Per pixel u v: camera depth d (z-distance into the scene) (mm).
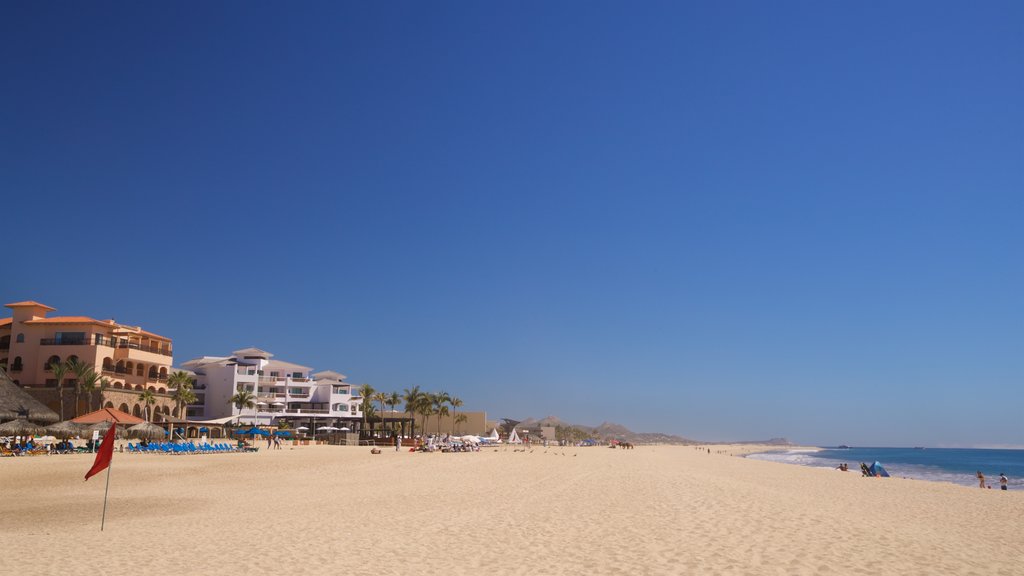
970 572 12352
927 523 20156
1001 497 31078
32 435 50188
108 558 13406
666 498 25703
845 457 170000
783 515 20438
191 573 12055
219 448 57812
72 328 78688
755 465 66625
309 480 34281
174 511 22141
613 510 21719
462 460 54469
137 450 53781
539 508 22344
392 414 129250
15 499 25438
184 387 88375
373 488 30219
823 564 12914
